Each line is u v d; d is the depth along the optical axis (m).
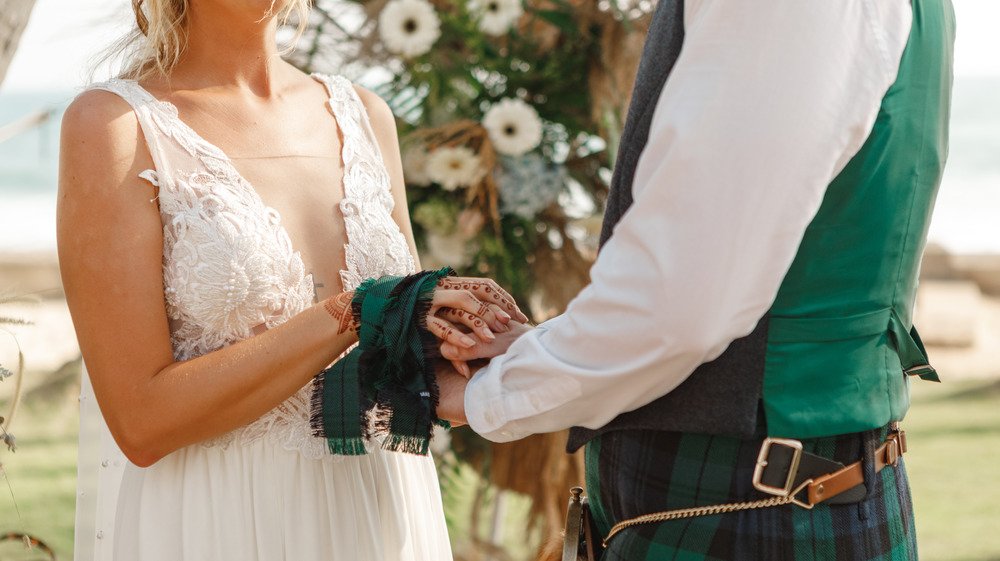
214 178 1.15
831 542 0.92
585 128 2.11
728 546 0.92
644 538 0.97
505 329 1.09
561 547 1.17
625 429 0.98
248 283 1.13
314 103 1.34
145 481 1.19
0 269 7.54
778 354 0.90
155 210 1.11
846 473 0.93
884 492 0.98
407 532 1.30
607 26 1.98
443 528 1.41
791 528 0.91
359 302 1.07
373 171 1.34
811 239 0.88
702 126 0.80
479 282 1.14
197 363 1.09
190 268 1.11
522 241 2.09
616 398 0.91
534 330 1.00
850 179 0.87
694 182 0.80
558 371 0.91
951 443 5.94
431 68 2.05
